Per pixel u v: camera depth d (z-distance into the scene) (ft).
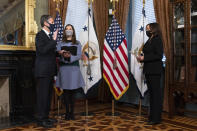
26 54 12.09
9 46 12.10
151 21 14.51
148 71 10.69
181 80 12.19
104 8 16.62
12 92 11.85
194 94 12.16
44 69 10.18
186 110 12.37
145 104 14.85
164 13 13.29
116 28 12.78
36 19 13.84
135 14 15.70
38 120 10.78
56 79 11.66
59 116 12.52
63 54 10.77
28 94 12.34
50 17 10.50
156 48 10.53
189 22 11.57
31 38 13.00
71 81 11.12
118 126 10.52
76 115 12.81
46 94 10.41
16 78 11.94
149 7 14.62
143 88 12.77
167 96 13.17
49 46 9.95
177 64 12.42
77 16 16.07
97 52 13.02
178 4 12.17
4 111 12.12
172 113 12.32
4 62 11.43
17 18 12.58
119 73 12.59
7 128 10.18
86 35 13.17
